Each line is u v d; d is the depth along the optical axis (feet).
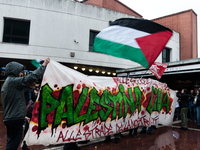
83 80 13.43
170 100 22.29
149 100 18.84
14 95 8.46
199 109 24.99
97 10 43.83
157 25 13.96
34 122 10.53
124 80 16.94
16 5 35.96
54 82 11.66
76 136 12.41
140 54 13.07
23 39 37.50
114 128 15.07
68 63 40.68
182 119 22.79
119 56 12.75
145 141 16.76
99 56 43.45
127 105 16.40
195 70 26.05
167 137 18.49
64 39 39.45
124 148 14.52
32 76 8.74
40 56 37.01
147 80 19.21
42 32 37.52
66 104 12.12
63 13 39.65
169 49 57.98
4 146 14.08
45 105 11.10
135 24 13.75
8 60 37.86
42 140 10.75
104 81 15.37
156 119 19.61
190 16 60.70
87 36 42.19
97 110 13.94
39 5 37.55
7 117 8.26
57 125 11.54
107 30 13.28
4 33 36.24
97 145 15.17
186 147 15.29
